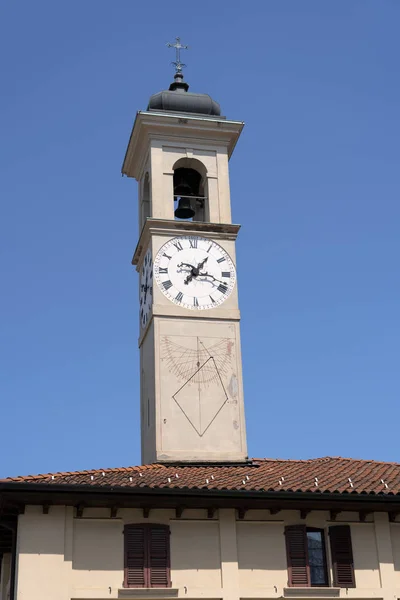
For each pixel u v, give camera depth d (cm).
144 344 3959
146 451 3769
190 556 2905
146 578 2841
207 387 3728
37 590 2734
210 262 3931
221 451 3638
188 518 2947
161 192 4016
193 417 3666
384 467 3444
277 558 2959
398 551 3056
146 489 2798
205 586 2875
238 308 3891
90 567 2814
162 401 3659
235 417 3709
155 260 3875
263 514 3005
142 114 4066
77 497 2775
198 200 4241
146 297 3959
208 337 3809
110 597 2783
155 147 4084
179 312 3816
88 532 2852
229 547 2930
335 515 3039
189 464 3541
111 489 2777
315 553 3019
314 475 3253
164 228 3934
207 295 3875
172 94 4206
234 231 4003
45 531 2795
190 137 4134
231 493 2855
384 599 2973
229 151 4244
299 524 3014
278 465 3525
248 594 2886
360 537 3047
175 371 3722
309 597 2917
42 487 2727
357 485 3072
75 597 2759
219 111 4241
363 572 3002
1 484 2705
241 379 3775
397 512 3056
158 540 2898
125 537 2875
